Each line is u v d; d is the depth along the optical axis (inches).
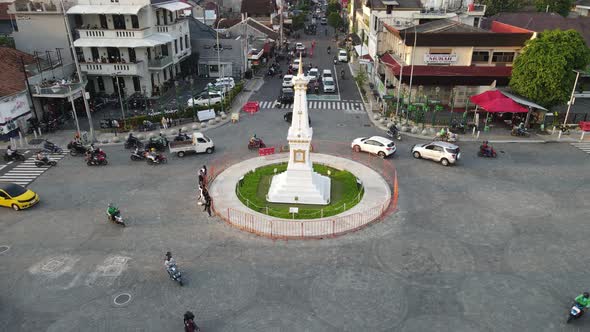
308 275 813.9
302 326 687.1
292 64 2898.6
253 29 3120.1
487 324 691.4
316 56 3361.2
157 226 990.4
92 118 1862.7
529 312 717.9
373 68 2493.8
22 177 1259.8
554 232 959.0
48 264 849.5
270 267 837.8
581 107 1972.2
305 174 1099.9
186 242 924.6
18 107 1614.2
